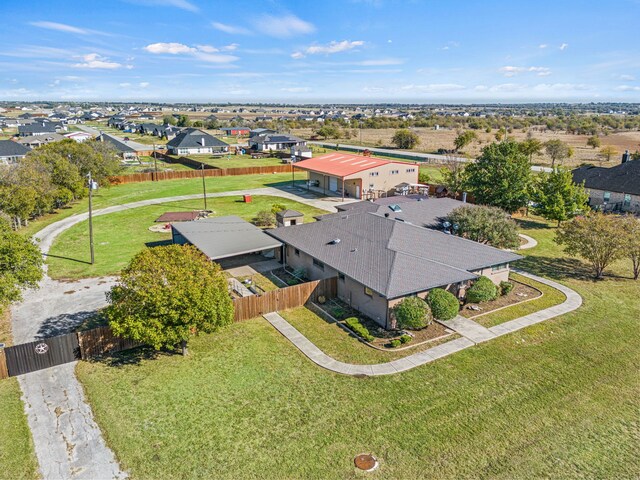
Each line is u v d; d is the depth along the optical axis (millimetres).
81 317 24109
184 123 160750
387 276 22922
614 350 20750
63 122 189250
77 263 32281
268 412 16469
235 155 97062
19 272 20844
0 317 23922
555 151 79188
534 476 13562
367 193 55375
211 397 17344
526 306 25328
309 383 18250
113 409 16656
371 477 13523
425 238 27375
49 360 19344
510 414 16359
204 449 14664
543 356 20234
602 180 50594
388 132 156250
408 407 16734
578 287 28109
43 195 42906
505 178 42406
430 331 22469
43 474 13695
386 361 19844
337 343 21438
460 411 16500
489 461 14148
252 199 54750
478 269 25594
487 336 21953
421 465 13984
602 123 177625
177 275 19031
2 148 76250
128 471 13805
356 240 27547
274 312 24781
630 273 30625
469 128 170125
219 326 19766
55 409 16672
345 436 15219
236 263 32562
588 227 28984
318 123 189500
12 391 17734
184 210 48875
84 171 55656
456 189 50219
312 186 63719
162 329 18688
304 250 28516
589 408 16703
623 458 14281
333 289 26531
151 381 18406
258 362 19828
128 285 19188
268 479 13461
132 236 39125
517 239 31531
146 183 66250
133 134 147750
